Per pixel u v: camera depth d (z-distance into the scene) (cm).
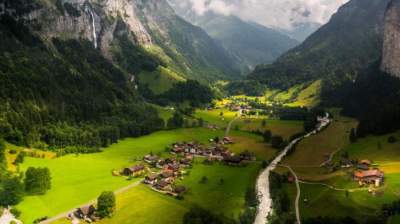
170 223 16975
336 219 16388
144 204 18900
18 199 18000
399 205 16800
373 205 17562
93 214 17588
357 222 16125
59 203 18675
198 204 19075
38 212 17575
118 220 17300
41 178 19388
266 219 17550
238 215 17738
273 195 19688
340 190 19600
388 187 19125
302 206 18575
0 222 16138
